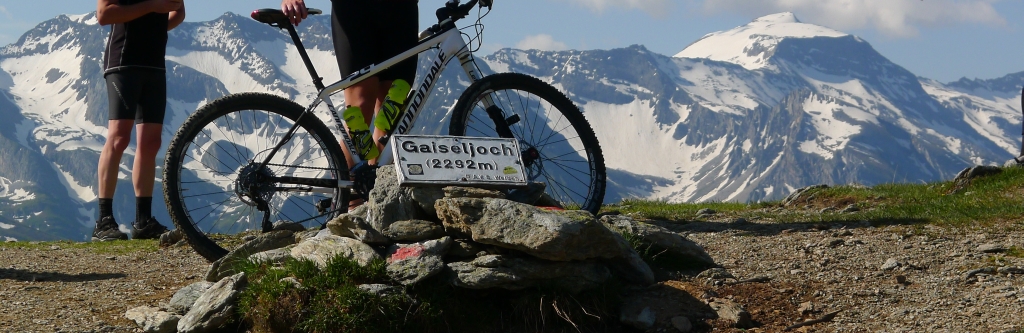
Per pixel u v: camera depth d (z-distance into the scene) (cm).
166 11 766
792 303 507
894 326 470
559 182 659
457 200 491
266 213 568
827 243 648
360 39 669
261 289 454
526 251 470
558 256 468
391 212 518
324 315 433
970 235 668
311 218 587
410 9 684
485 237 477
